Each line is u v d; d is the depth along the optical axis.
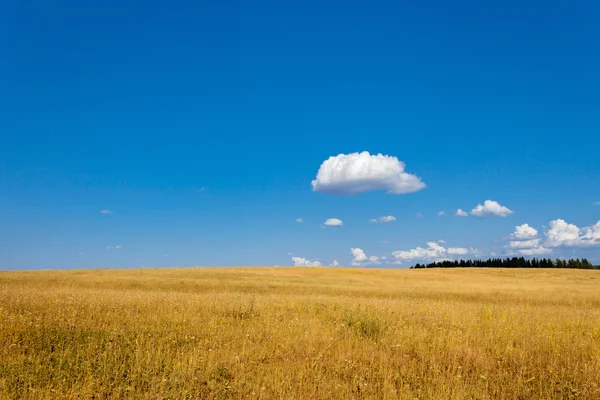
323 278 46.94
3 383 6.05
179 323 11.24
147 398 6.02
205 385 6.72
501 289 34.44
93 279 33.94
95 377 6.74
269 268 62.84
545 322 12.54
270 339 9.64
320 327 11.05
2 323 9.60
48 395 5.86
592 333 10.84
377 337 10.38
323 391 6.50
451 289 33.06
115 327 10.17
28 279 33.06
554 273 68.31
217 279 38.19
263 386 6.43
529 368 8.16
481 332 10.80
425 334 10.23
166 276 40.88
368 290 30.83
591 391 6.82
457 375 7.35
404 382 7.22
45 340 8.72
